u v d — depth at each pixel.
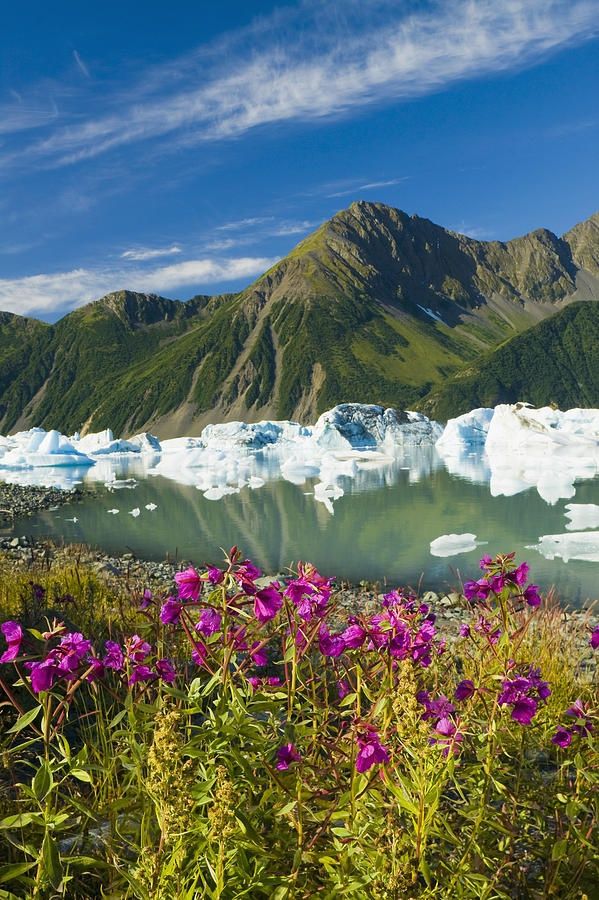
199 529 31.02
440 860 3.15
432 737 3.04
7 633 3.36
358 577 20.55
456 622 13.34
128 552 25.69
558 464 57.12
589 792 3.70
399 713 3.14
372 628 3.70
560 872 3.48
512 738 4.58
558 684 6.67
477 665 4.39
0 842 3.48
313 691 4.09
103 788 3.79
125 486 52.84
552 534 26.66
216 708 3.37
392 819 3.04
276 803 3.32
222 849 2.54
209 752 3.10
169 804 2.48
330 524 31.17
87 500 43.88
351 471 58.22
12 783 3.88
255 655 3.69
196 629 3.58
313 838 3.16
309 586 3.91
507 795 3.58
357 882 2.92
